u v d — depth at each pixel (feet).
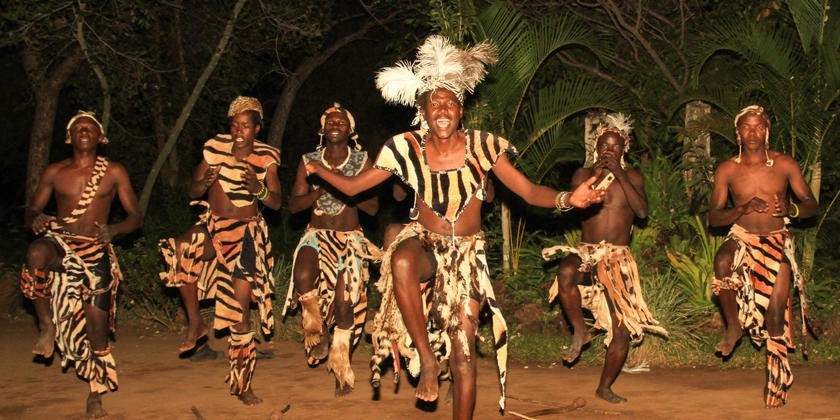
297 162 51.44
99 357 19.44
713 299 26.50
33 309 31.58
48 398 20.92
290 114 52.03
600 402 19.80
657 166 29.40
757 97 30.14
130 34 33.81
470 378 14.87
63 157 52.19
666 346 24.39
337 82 50.98
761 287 19.26
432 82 14.64
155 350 26.53
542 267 29.66
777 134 28.53
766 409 19.01
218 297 19.67
